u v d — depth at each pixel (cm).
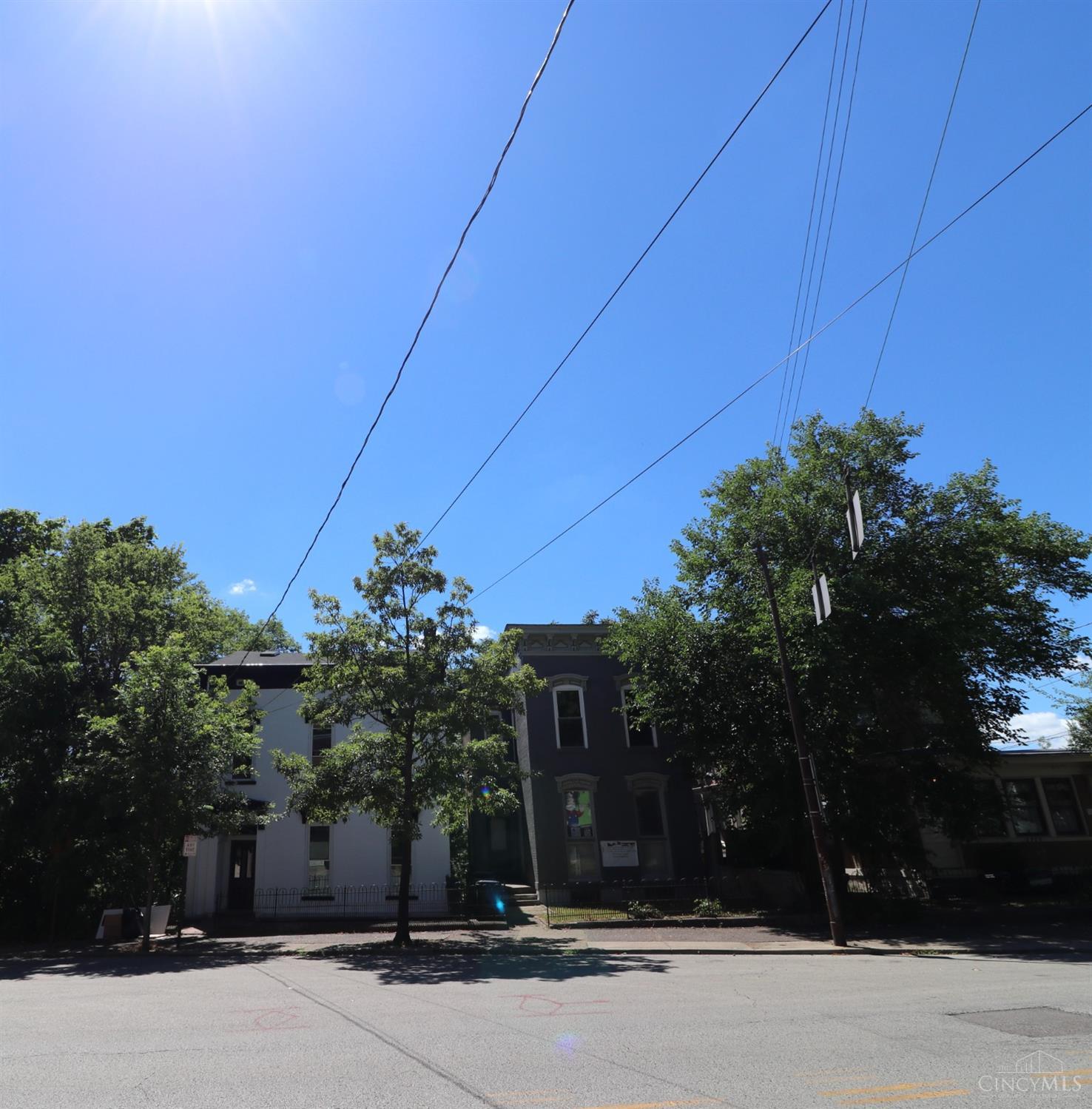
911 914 2180
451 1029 828
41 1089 596
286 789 2555
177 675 1895
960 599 2095
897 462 2309
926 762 2208
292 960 1619
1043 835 2902
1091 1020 826
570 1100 556
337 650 1794
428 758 1803
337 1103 553
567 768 2769
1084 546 2217
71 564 2367
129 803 1856
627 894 2606
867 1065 649
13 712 2031
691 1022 854
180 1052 724
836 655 1953
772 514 2295
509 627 2880
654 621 2417
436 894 2478
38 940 2167
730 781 2373
